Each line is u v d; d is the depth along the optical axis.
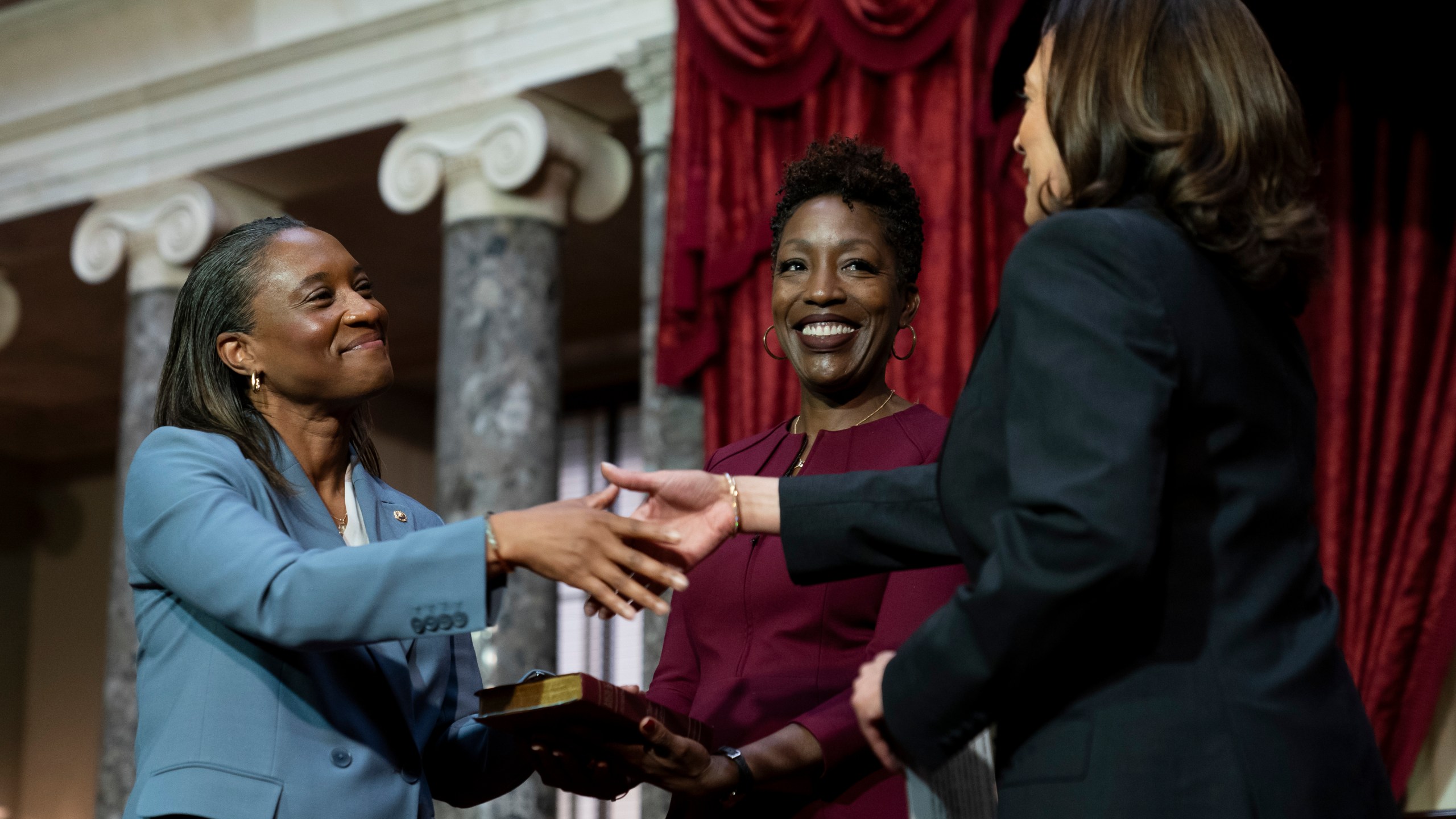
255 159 7.90
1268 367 1.67
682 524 2.05
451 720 2.34
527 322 6.84
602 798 2.17
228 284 2.21
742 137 5.85
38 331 11.38
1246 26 1.73
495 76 7.13
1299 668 1.55
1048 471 1.50
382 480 2.49
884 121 5.55
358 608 1.86
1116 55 1.72
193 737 1.93
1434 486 4.67
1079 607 1.47
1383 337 4.82
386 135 7.59
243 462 2.10
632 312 11.30
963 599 1.57
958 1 5.35
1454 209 4.82
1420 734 4.54
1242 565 1.57
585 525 1.91
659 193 6.41
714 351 5.71
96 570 13.88
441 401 6.89
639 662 11.12
